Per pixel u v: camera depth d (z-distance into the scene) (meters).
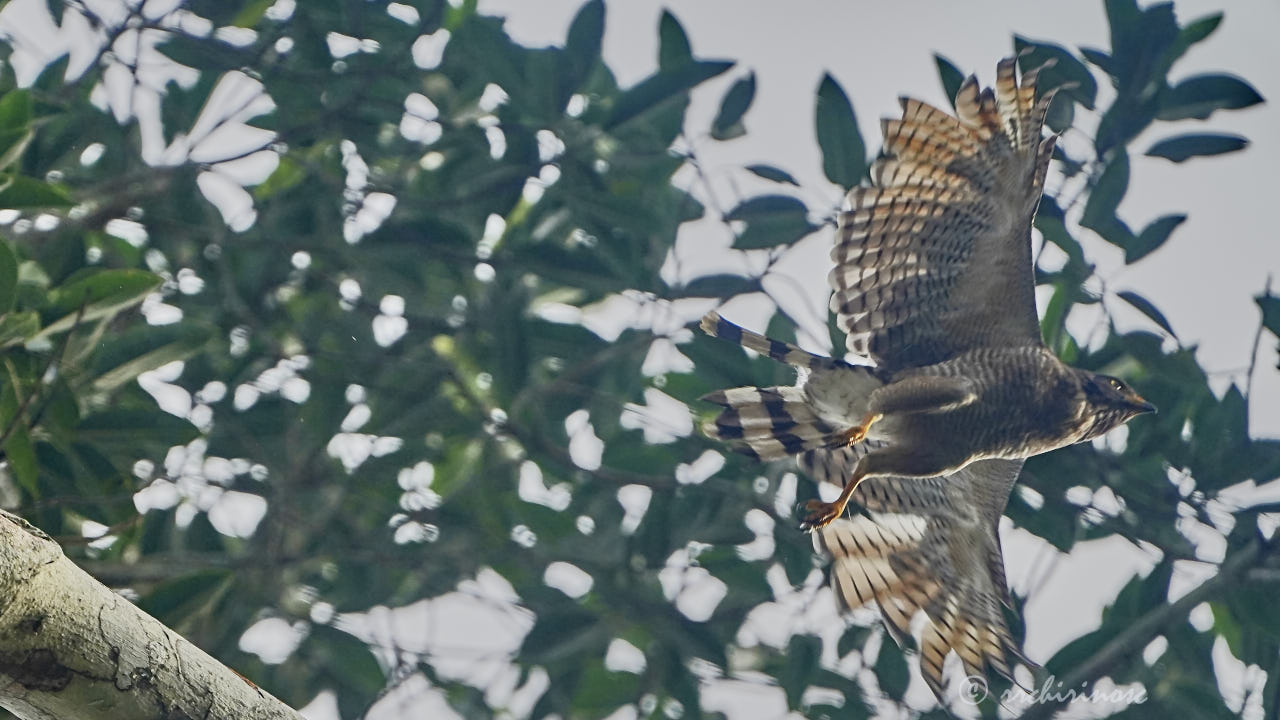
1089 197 10.20
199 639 10.31
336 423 11.50
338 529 11.50
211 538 10.77
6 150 8.31
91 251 11.23
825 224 10.89
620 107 10.89
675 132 11.28
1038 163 7.97
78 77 11.16
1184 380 10.45
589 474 11.27
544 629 11.08
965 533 9.22
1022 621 10.66
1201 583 10.44
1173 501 10.87
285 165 12.45
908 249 8.51
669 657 11.27
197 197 11.38
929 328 8.63
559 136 11.24
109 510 9.66
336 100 11.52
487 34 11.12
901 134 8.16
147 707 5.25
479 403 11.50
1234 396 10.73
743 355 11.20
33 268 9.36
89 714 5.21
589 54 11.08
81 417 9.41
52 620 5.07
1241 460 10.70
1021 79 7.83
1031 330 8.62
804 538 11.06
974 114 7.94
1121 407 8.73
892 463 8.55
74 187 10.97
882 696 11.16
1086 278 10.34
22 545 5.03
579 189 11.21
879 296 8.62
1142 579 10.88
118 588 9.82
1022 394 8.54
